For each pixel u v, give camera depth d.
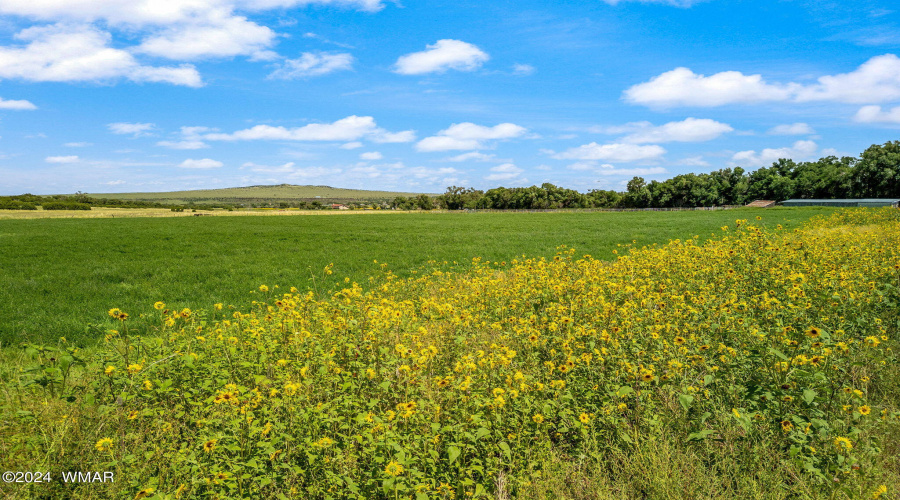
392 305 6.88
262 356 4.95
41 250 25.88
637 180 139.12
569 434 4.41
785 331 5.21
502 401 3.89
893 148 102.44
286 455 3.65
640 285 8.34
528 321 6.05
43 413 4.10
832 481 3.44
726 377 4.79
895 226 20.95
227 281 15.35
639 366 4.73
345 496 3.43
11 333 8.76
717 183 123.50
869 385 4.90
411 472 3.34
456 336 5.87
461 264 19.36
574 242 28.41
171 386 4.55
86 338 8.56
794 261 9.59
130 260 21.47
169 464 3.59
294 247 27.91
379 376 4.86
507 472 3.87
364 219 72.12
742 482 3.60
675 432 4.28
